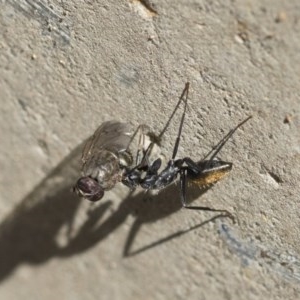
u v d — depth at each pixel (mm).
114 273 131
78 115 118
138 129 113
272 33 100
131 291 130
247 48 102
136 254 127
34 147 127
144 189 116
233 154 109
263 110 105
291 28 99
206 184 111
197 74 106
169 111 110
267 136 106
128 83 111
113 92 113
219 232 117
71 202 128
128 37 108
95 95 115
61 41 113
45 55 115
